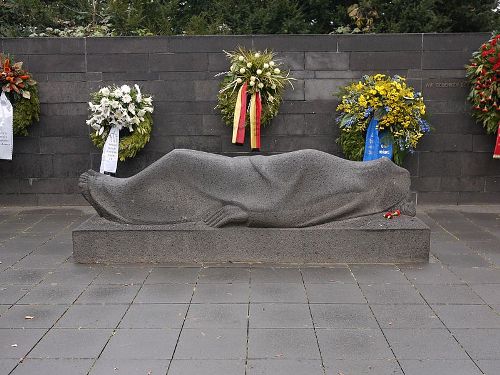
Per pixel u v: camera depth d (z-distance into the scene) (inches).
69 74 316.2
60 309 163.5
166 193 209.3
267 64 296.7
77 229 207.9
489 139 317.4
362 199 210.7
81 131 320.5
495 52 287.3
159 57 315.6
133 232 206.5
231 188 207.5
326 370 127.8
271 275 192.4
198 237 206.4
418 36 311.3
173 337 144.5
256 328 149.6
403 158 311.3
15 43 313.0
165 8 544.1
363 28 523.8
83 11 481.4
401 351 136.8
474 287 180.9
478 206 319.6
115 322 154.0
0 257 217.6
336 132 320.2
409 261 207.0
